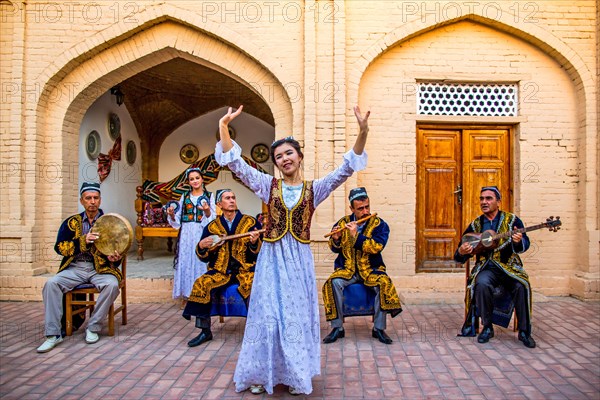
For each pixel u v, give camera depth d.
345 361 3.81
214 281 4.24
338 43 5.76
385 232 4.41
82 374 3.54
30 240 5.86
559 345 4.20
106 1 5.88
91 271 4.42
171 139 9.72
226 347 4.16
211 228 4.35
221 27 5.85
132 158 9.05
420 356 3.92
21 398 3.11
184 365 3.72
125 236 4.41
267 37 5.86
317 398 3.12
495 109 6.15
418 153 6.18
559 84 6.08
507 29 5.97
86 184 4.50
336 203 5.77
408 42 6.03
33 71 5.92
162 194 7.94
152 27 6.02
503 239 4.39
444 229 6.23
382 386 3.31
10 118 5.90
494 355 3.94
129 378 3.46
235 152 2.98
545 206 6.04
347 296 4.38
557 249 6.07
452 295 5.77
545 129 6.05
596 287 5.76
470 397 3.14
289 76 5.85
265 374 3.07
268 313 3.05
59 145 6.08
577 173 6.06
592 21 5.93
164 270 6.60
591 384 3.35
